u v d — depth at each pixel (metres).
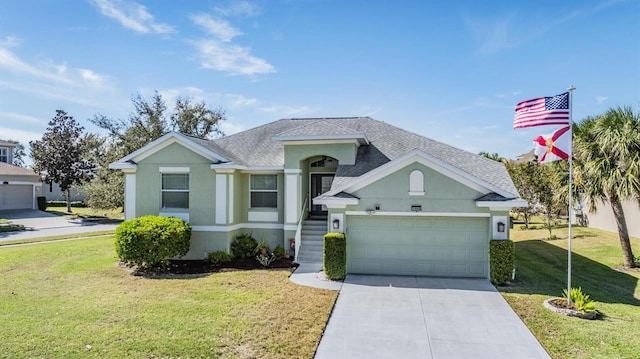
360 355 7.79
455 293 11.97
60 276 13.87
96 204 35.66
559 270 15.46
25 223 31.12
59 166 38.59
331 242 13.67
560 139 11.00
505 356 7.73
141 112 39.31
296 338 8.47
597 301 11.31
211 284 12.91
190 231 16.45
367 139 19.06
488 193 13.69
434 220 14.23
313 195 20.00
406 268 14.41
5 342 8.05
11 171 38.53
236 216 17.97
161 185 17.53
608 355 7.65
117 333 8.58
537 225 30.11
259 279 13.63
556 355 7.71
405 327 9.24
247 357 7.54
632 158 14.81
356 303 11.02
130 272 14.60
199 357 7.48
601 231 24.41
